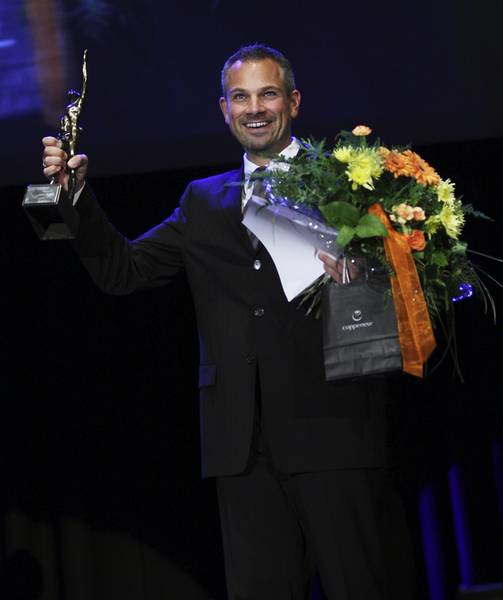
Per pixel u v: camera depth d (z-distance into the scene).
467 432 14.24
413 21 13.48
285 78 8.95
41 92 13.66
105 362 15.20
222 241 8.81
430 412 14.28
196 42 13.64
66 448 15.12
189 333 15.19
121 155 13.80
